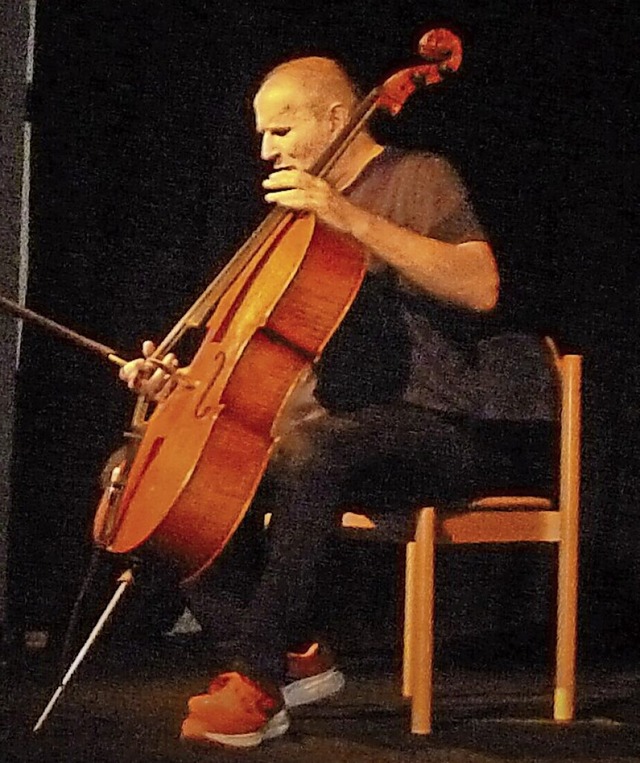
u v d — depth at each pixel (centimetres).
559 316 635
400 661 623
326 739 449
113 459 478
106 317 641
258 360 429
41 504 639
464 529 468
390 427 450
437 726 476
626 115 633
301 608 436
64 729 459
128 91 639
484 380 480
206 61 641
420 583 461
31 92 641
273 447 428
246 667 434
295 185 441
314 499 435
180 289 641
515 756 427
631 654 641
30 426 638
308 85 499
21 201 654
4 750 425
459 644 645
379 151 494
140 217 642
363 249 453
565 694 489
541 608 645
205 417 426
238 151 642
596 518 638
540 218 634
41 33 634
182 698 520
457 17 634
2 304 440
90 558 636
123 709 497
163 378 443
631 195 635
